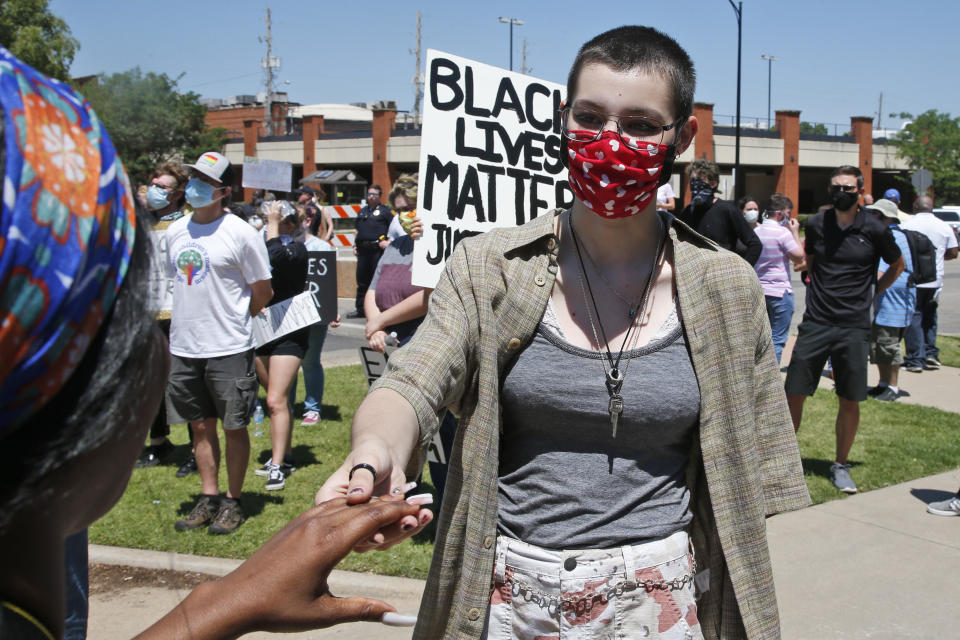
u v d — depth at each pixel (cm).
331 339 1141
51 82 65
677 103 167
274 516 468
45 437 60
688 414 162
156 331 71
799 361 542
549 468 164
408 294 434
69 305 58
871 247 522
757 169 4409
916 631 351
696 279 165
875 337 784
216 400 436
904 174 4872
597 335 166
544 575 159
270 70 3569
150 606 245
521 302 165
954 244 962
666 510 164
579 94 169
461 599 161
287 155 4081
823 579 402
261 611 87
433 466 432
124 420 66
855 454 604
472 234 387
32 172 57
